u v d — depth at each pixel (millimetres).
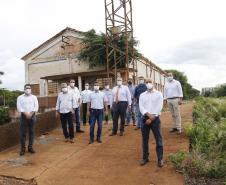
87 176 8414
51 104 24141
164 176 7996
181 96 11484
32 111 10617
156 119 8531
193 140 10375
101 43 26359
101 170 8750
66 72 29375
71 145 11484
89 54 26922
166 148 9891
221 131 10148
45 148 11281
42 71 30859
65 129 12148
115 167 8867
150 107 8508
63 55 29750
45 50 31250
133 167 8734
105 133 13133
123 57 25500
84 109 15211
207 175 7930
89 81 27344
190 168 8141
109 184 7859
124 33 25328
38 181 8281
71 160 9766
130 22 25281
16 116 16969
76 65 28812
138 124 12945
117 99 12094
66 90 11945
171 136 11250
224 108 17172
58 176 8539
